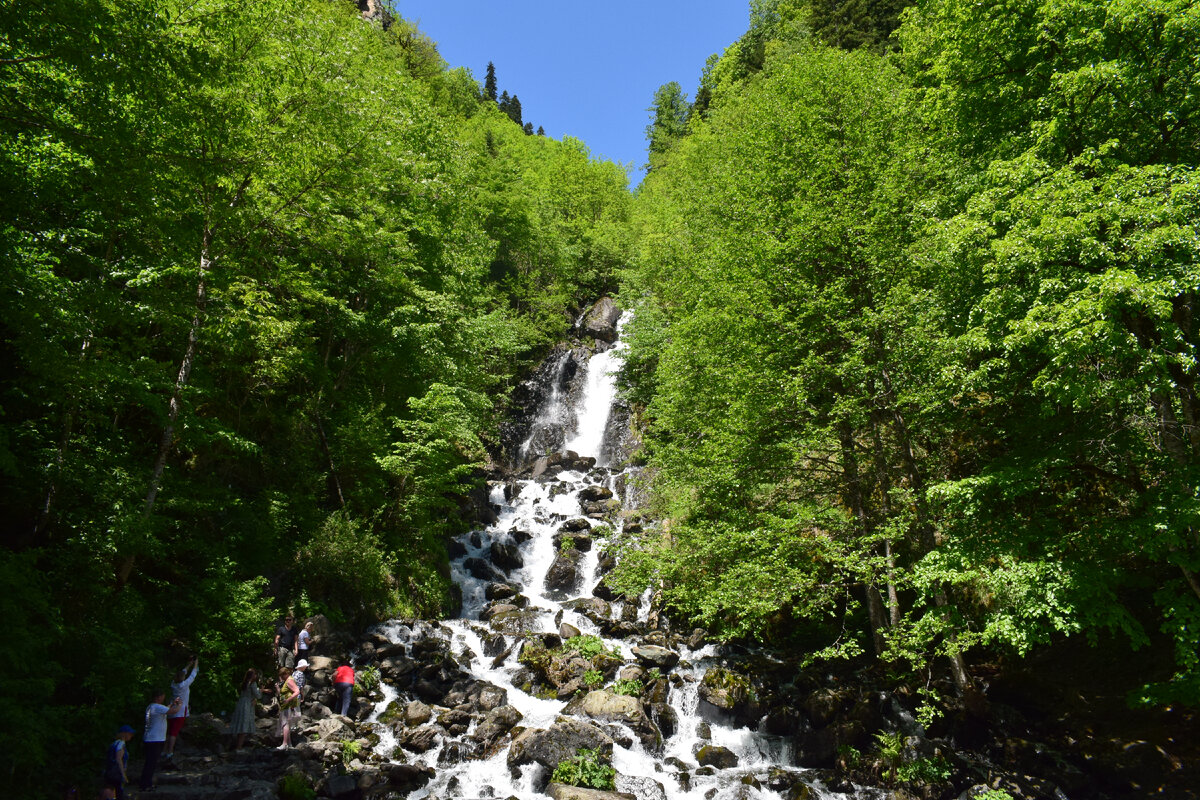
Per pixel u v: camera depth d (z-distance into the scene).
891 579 13.39
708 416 16.69
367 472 20.47
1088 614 10.02
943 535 14.22
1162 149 10.82
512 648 16.92
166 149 9.60
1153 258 8.90
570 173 54.28
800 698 14.77
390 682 15.20
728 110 33.03
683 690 15.20
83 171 9.75
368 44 25.77
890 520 13.49
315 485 18.83
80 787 9.37
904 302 13.42
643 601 19.98
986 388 12.52
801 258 14.98
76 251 11.34
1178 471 9.69
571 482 28.12
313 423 20.47
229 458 17.33
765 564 13.98
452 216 25.78
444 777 11.86
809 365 14.12
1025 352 11.26
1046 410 10.27
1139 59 10.66
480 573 21.62
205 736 11.74
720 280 17.28
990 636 11.08
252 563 15.89
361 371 22.95
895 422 13.99
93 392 11.81
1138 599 13.91
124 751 8.88
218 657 13.29
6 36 7.82
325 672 14.57
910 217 14.16
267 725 12.59
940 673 15.50
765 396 14.27
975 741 13.51
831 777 12.67
